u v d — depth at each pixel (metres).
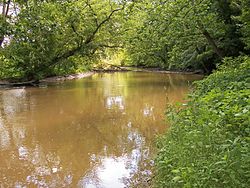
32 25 20.61
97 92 19.27
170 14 12.71
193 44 19.44
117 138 9.07
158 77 28.98
